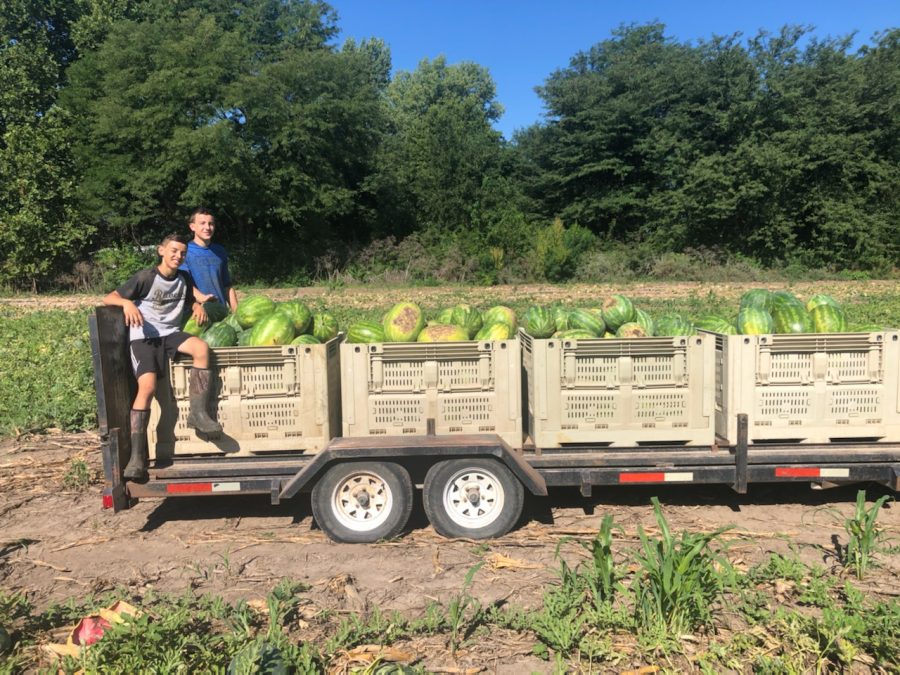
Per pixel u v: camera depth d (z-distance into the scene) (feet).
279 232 125.39
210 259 21.97
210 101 102.42
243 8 137.80
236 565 15.80
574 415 17.38
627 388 17.28
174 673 10.93
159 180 100.48
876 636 11.70
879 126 118.83
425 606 13.75
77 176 108.58
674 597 12.37
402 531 17.13
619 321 20.72
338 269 121.70
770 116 119.96
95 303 82.28
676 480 17.08
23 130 103.24
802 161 114.42
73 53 128.67
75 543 17.30
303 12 137.28
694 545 12.75
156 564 16.03
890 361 17.25
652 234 130.62
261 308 19.86
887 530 17.15
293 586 14.19
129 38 101.30
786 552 15.93
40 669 11.45
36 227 101.09
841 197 119.24
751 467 17.16
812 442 17.52
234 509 19.66
